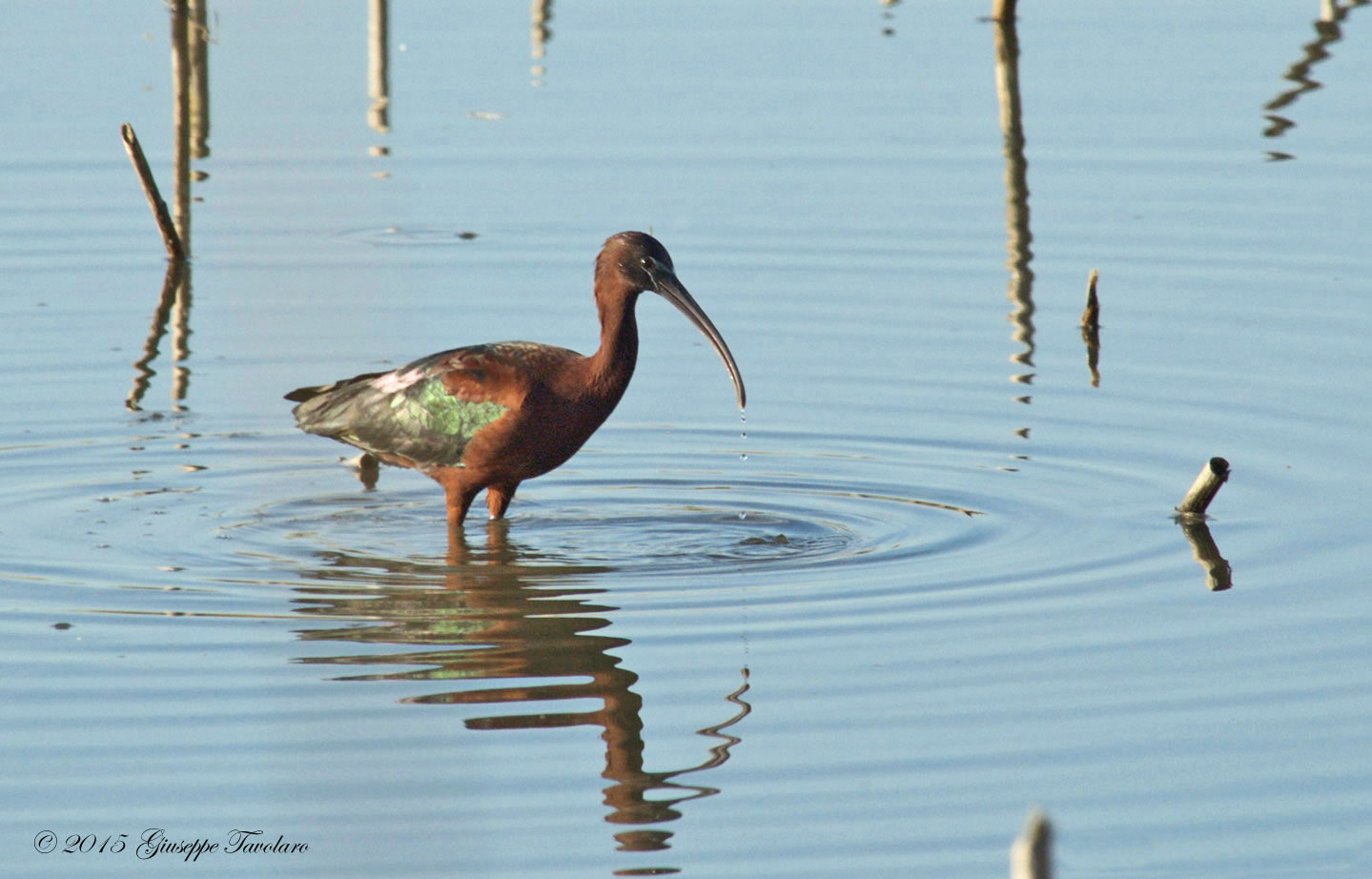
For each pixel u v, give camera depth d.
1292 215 20.77
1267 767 10.02
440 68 26.39
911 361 17.62
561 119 24.30
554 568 13.14
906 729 10.48
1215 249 19.97
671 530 13.98
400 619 12.16
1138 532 13.59
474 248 20.39
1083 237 20.50
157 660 11.44
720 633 11.84
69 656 11.48
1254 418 15.88
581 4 29.83
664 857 9.12
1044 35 27.45
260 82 25.28
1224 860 9.12
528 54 27.02
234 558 13.36
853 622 12.02
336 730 10.46
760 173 22.48
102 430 16.11
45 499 14.52
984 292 19.28
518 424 13.55
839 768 10.03
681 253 20.30
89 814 9.55
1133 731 10.43
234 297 19.38
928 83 25.42
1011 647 11.57
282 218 21.36
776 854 9.16
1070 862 9.12
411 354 17.75
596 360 13.72
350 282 19.50
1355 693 10.86
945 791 9.77
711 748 10.27
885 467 15.23
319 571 13.09
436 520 14.41
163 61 26.14
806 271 19.88
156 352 18.06
